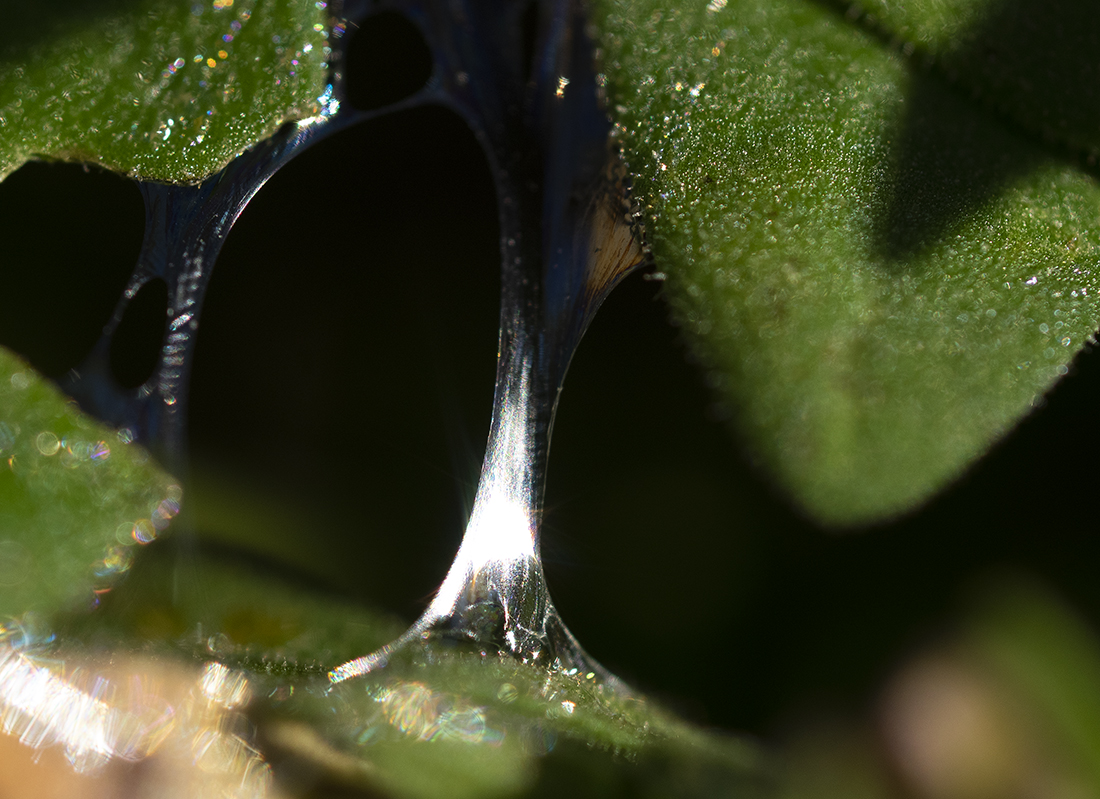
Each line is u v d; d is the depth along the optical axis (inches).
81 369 3.2
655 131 3.1
